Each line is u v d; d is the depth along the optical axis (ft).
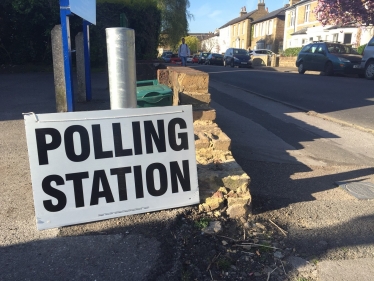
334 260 9.64
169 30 81.76
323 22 66.59
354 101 33.96
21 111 25.05
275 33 151.84
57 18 57.11
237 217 11.23
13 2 53.72
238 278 8.82
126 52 10.68
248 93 37.70
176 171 10.74
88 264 8.66
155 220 10.25
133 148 10.31
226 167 12.14
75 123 9.80
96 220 9.98
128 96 10.93
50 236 9.57
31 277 8.20
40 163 9.53
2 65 58.90
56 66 21.33
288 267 9.31
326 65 62.59
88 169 9.89
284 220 11.63
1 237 9.54
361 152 19.10
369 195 13.57
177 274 8.64
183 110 10.85
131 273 8.46
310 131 23.00
